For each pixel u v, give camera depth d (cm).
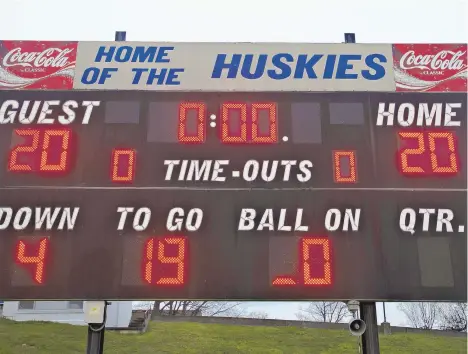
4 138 879
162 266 817
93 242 829
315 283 815
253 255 827
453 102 926
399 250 837
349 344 2053
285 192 862
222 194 858
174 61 949
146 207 848
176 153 879
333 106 921
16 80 923
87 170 866
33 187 853
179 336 2034
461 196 866
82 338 1880
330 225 846
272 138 893
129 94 921
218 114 908
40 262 816
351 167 879
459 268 832
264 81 936
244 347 1955
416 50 967
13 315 2089
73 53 950
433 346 2105
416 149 891
